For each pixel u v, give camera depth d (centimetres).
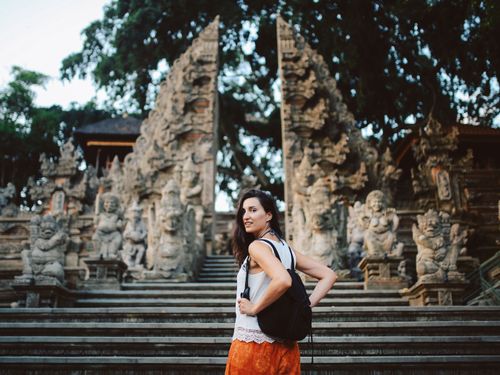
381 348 833
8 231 2261
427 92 2889
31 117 4244
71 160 2775
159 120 2662
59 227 1133
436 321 916
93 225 2245
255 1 3138
